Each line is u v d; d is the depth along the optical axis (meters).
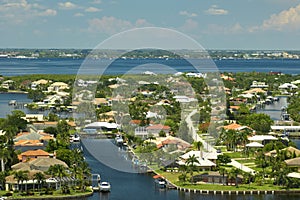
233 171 161.62
